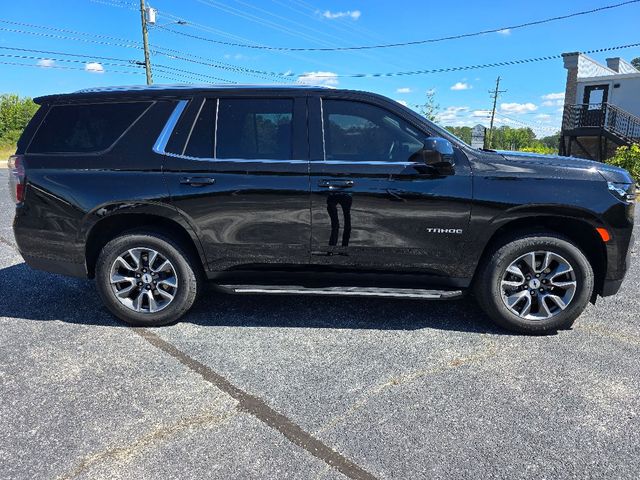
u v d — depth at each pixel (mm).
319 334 3693
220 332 3729
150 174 3604
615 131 22641
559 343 3547
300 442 2416
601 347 3482
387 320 3967
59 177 3676
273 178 3535
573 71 25047
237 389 2910
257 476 2176
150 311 3781
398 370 3145
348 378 3045
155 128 3660
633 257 5980
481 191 3455
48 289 4688
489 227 3492
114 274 3770
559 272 3572
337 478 2164
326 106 3619
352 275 3723
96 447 2373
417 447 2381
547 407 2727
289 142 3588
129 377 3043
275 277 3799
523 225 3674
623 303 4371
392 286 3750
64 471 2205
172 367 3172
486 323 3914
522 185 3449
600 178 3473
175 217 3623
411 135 3576
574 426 2549
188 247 3771
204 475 2182
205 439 2438
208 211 3600
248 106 3650
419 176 3471
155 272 3773
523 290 3633
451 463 2266
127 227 3840
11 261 5656
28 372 3094
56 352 3377
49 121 3775
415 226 3521
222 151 3613
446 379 3031
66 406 2717
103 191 3623
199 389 2906
